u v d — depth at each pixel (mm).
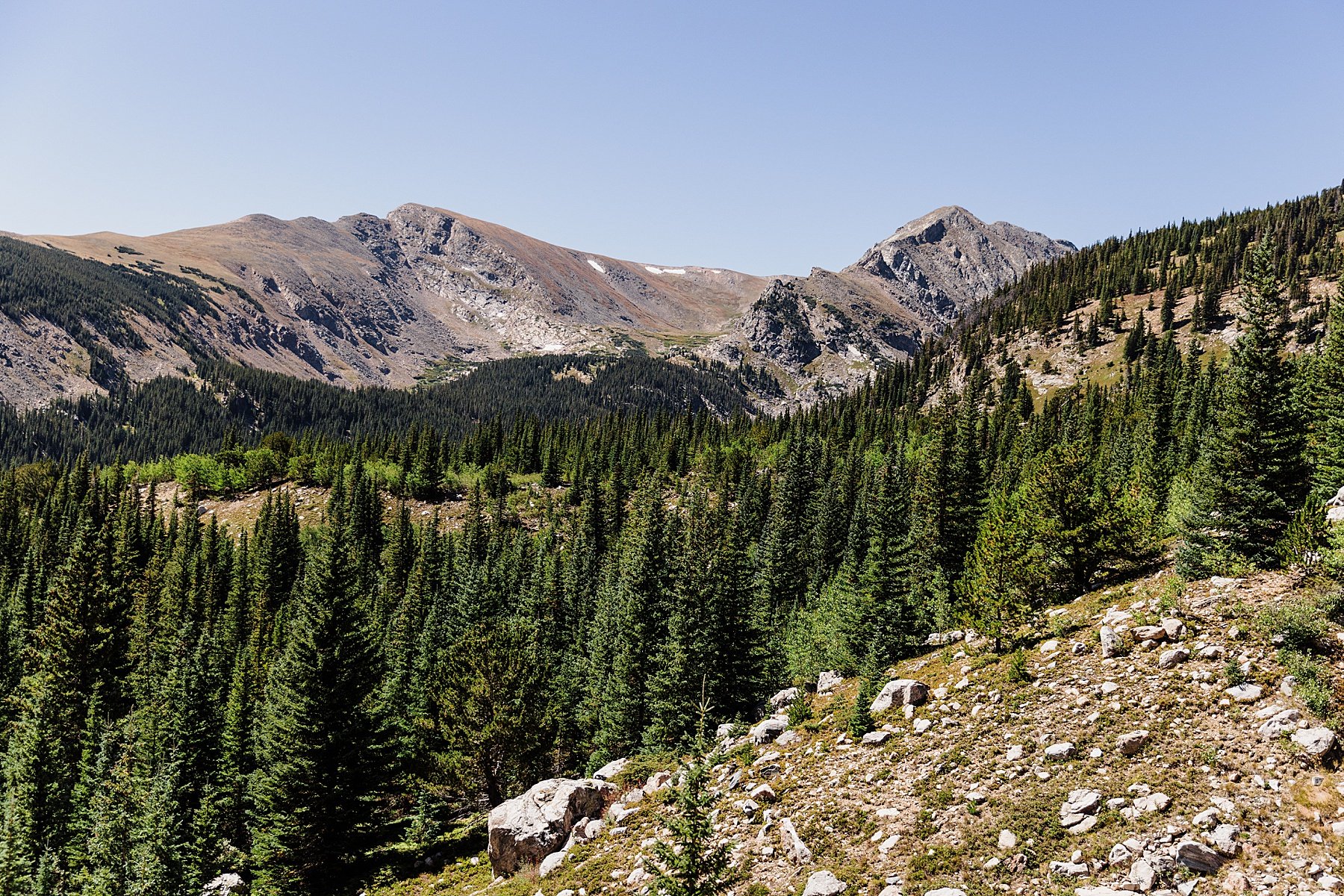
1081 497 36469
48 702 54438
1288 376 30844
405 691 59750
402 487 168375
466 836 37531
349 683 41500
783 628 64125
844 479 117688
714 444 191500
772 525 100438
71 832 41125
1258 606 24391
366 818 40156
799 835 21656
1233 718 19750
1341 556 24219
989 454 113625
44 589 101250
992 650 31375
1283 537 27812
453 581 95812
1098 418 132875
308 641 41531
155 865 32000
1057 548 36469
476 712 45781
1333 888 14406
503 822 28016
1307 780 17000
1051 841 18000
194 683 52969
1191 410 105062
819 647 50781
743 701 47906
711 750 29969
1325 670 19953
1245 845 15883
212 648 75562
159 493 182750
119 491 170625
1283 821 16203
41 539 122750
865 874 19031
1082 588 35719
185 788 45344
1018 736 22844
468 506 159500
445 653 56625
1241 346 32312
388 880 33750
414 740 52906
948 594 52719
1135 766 19484
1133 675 23453
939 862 18500
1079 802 18734
